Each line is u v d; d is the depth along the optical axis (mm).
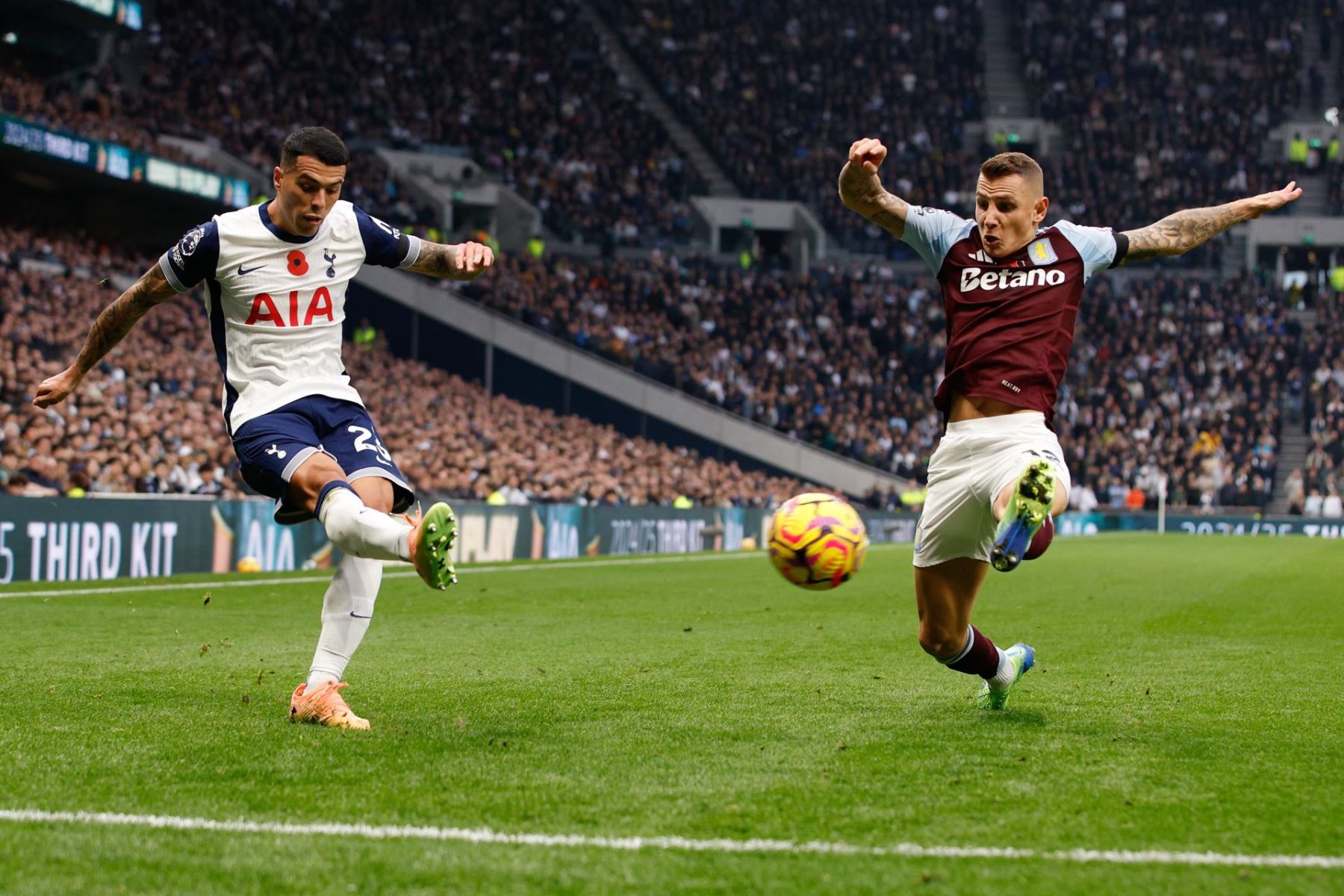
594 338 33000
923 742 4520
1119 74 46531
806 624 9438
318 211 4684
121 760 4078
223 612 9789
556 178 37875
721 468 31797
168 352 23094
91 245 26344
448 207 34688
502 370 31484
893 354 37531
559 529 21156
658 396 32594
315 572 14961
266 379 4777
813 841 3191
